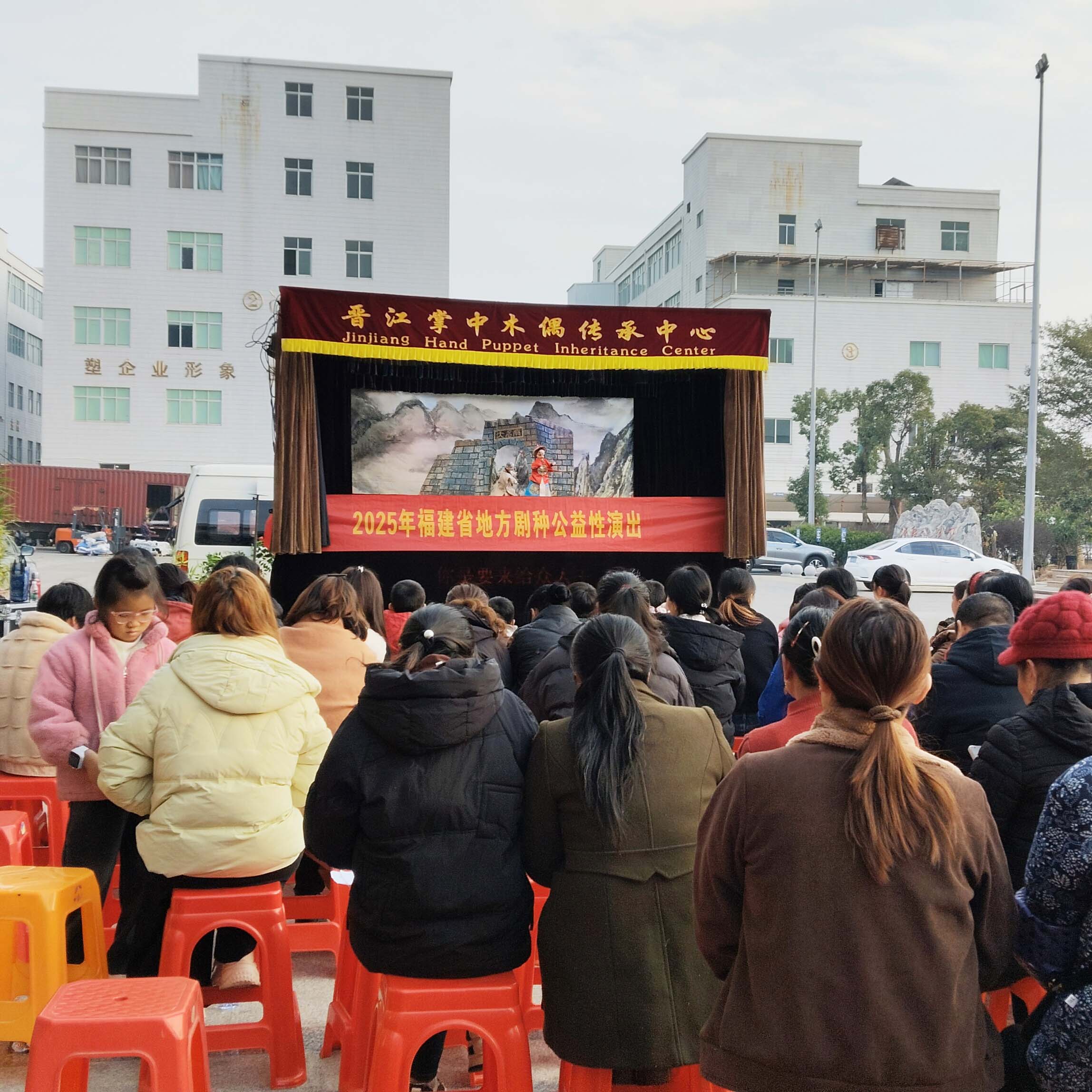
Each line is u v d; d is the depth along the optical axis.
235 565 3.45
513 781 2.65
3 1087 3.11
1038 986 2.94
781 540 30.44
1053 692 2.75
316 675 4.25
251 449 36.97
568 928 2.57
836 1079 1.82
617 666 2.59
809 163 44.69
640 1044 2.50
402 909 2.56
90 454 36.28
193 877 3.16
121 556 3.87
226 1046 3.15
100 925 3.45
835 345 42.03
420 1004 2.56
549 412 10.02
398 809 2.56
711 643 4.59
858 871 1.87
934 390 42.31
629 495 10.16
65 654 3.79
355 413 9.68
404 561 10.15
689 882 2.60
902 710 1.97
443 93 37.41
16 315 53.09
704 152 44.44
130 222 36.19
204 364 36.72
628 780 2.55
